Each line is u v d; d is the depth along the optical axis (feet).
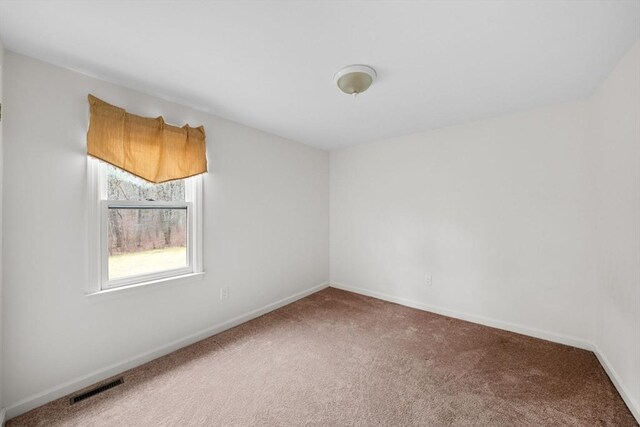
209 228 8.13
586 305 7.17
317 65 5.58
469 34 4.58
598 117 6.54
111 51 5.06
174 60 5.38
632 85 4.98
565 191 7.41
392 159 10.94
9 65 4.94
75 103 5.69
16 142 5.00
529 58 5.32
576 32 4.53
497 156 8.49
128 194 6.56
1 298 4.83
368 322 9.10
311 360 6.83
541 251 7.80
